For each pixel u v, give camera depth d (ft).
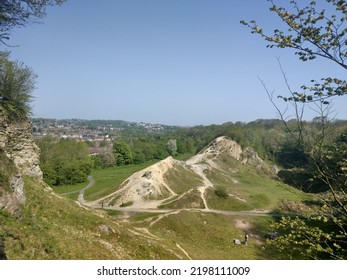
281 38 22.13
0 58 54.13
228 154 348.38
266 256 127.75
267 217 180.24
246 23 22.84
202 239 148.36
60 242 62.44
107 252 72.38
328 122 20.86
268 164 345.92
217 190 209.67
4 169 66.13
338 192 24.38
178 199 198.90
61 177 270.26
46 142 269.23
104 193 224.74
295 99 20.88
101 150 422.41
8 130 91.71
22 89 120.78
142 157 414.00
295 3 21.31
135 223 158.81
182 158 427.33
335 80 20.89
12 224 54.90
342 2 20.27
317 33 21.17
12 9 33.73
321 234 25.30
